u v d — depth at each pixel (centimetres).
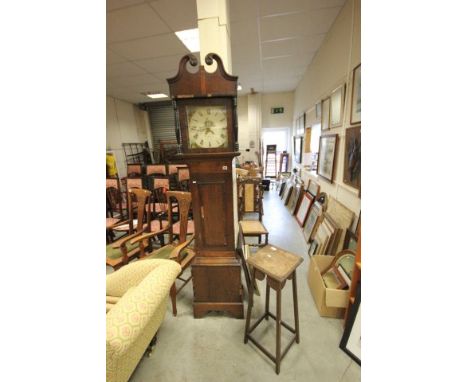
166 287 110
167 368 135
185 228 202
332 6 231
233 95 138
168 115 697
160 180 359
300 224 366
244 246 198
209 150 149
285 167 666
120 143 607
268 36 295
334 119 262
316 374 128
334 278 188
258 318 172
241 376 129
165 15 234
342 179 236
